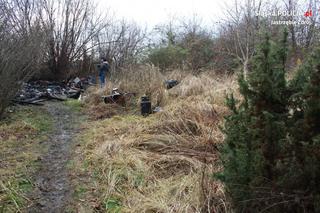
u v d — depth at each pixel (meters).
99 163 4.69
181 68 12.19
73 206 3.64
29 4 12.51
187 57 13.02
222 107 6.26
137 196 3.75
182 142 5.19
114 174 4.26
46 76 13.66
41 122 7.18
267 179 2.33
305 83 2.25
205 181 3.48
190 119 5.89
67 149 5.44
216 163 4.11
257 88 2.45
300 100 2.34
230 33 12.47
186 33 15.52
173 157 4.61
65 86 13.09
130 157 4.73
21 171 4.46
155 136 5.43
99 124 6.90
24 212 3.52
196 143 5.02
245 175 2.41
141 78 9.66
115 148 5.11
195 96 7.78
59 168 4.65
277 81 2.39
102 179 4.23
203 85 8.52
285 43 2.46
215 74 10.48
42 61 12.54
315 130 2.23
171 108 6.99
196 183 3.61
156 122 6.25
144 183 4.06
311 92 2.23
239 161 2.42
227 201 3.05
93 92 10.13
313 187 2.18
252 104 2.49
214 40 13.90
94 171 4.47
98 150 5.11
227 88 7.54
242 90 2.51
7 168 4.54
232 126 2.61
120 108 8.39
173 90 8.71
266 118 2.29
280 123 2.26
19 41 7.49
